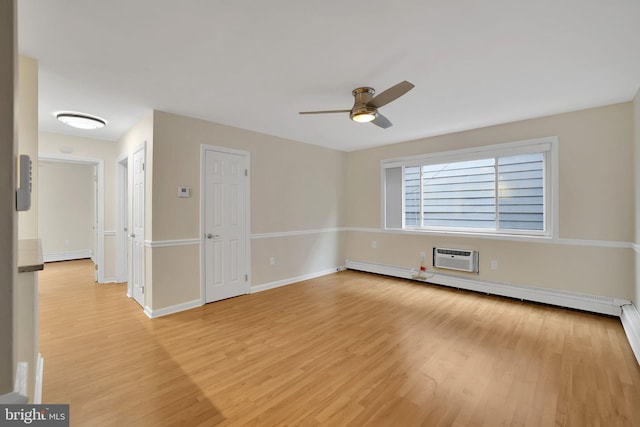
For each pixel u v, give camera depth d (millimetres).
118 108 3238
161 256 3297
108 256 4691
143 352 2461
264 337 2756
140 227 3594
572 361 2314
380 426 1637
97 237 4660
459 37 1980
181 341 2666
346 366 2256
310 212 5105
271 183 4484
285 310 3479
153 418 1693
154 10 1687
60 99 2979
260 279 4328
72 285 4539
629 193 3127
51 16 1723
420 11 1717
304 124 3906
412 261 4891
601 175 3275
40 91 2787
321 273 5285
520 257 3828
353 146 5332
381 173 5270
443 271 4551
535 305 3637
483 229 4195
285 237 4691
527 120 3721
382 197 5250
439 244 4570
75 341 2654
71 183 6777
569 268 3490
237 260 4039
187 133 3541
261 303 3730
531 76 2545
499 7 1681
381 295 4074
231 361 2324
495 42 2037
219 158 3846
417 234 4816
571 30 1895
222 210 3873
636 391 1927
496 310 3471
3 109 829
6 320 839
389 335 2801
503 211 4020
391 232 5145
